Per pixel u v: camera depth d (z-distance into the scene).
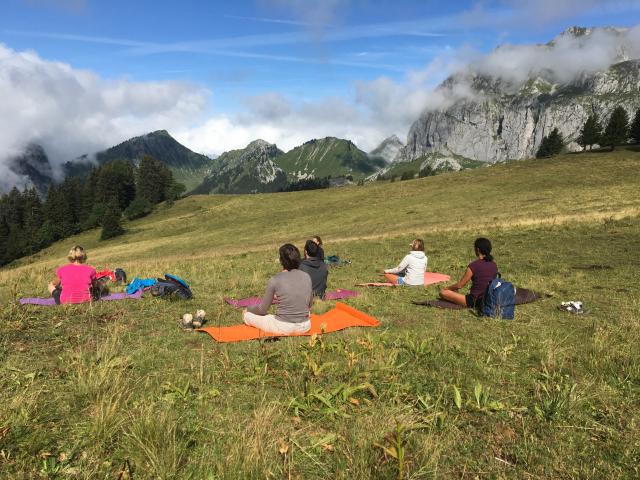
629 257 14.23
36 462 2.96
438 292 10.03
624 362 4.99
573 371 4.87
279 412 3.71
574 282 10.83
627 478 2.95
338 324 7.04
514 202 42.97
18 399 3.64
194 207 119.50
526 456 3.21
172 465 2.91
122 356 5.09
